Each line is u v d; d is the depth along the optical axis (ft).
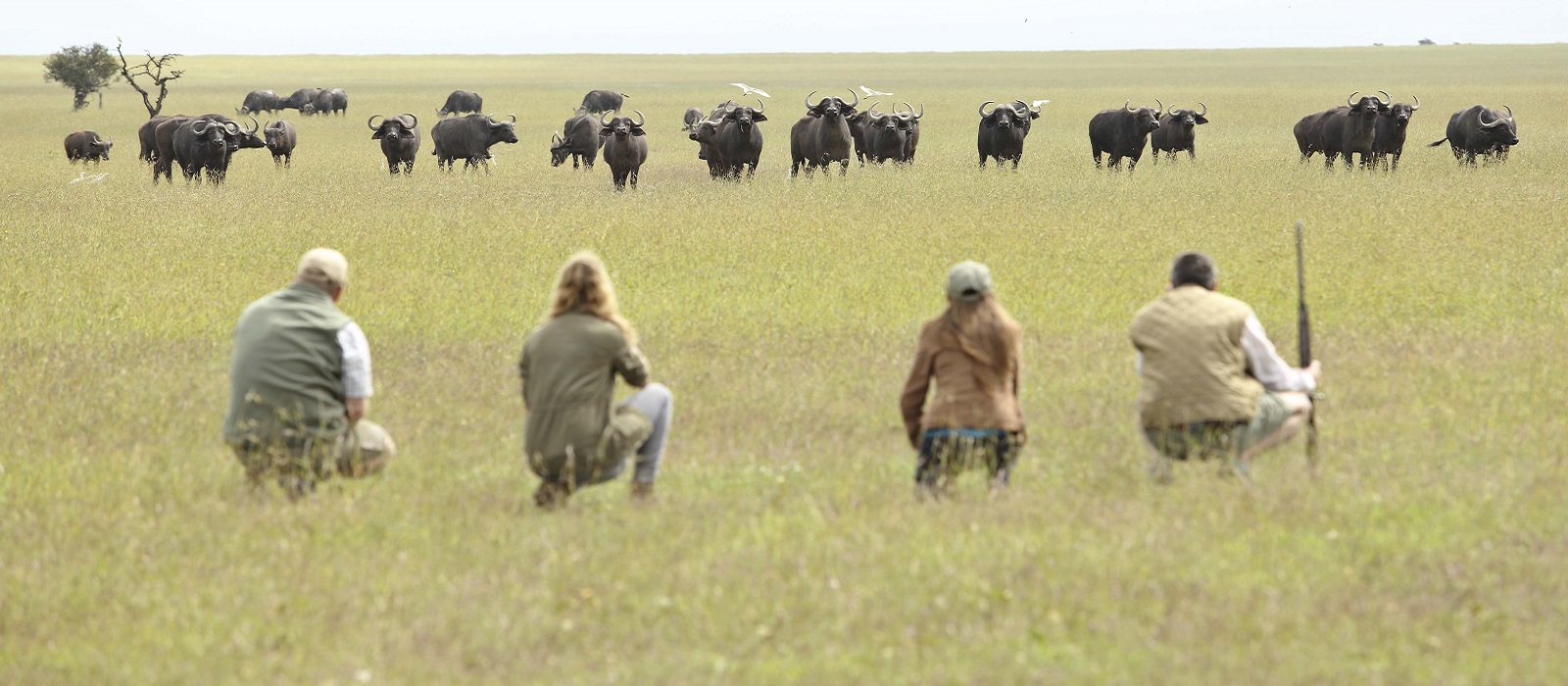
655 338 136.05
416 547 74.69
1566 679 55.62
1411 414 100.63
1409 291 150.92
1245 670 56.70
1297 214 211.61
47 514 80.94
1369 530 73.05
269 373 82.38
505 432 101.96
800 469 89.92
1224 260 171.94
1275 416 84.69
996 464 82.23
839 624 62.28
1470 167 302.04
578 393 79.87
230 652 60.95
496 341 137.08
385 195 266.16
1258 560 69.21
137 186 308.19
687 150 421.18
